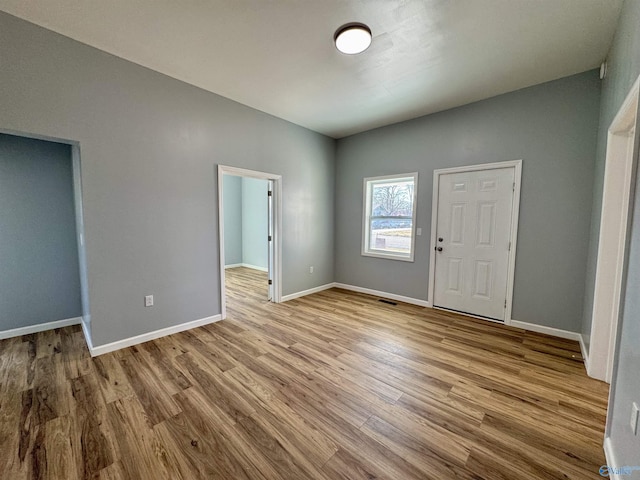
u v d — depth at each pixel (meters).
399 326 3.23
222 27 2.09
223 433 1.61
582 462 1.43
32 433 1.59
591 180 2.71
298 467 1.39
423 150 3.88
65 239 3.14
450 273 3.74
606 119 2.27
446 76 2.79
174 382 2.10
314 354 2.56
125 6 1.87
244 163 3.53
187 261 3.06
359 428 1.66
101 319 2.50
